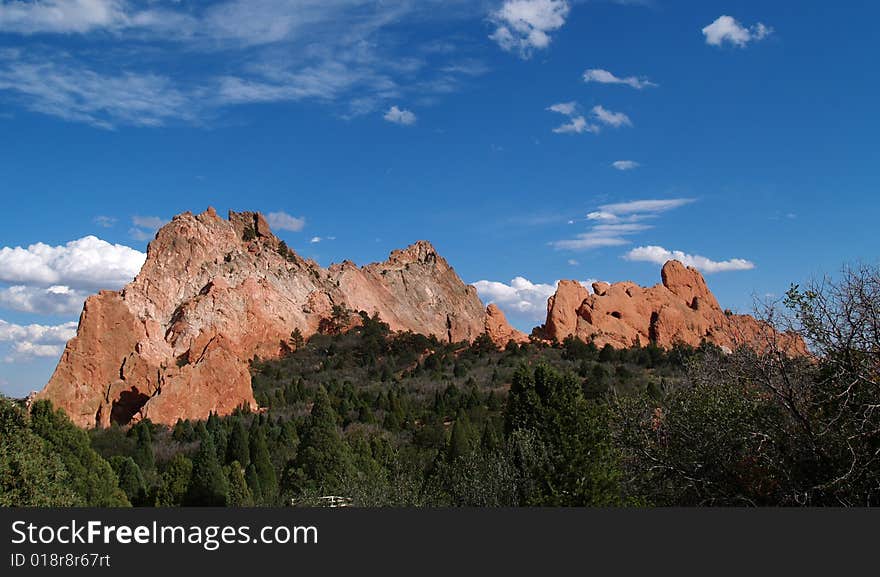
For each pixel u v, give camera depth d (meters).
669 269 145.88
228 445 54.97
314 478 42.94
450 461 45.00
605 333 127.62
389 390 84.44
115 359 98.94
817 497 17.31
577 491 24.38
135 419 83.12
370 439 61.31
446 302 192.25
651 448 20.59
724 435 18.67
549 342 123.25
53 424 34.00
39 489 23.12
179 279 134.88
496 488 25.98
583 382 73.62
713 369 20.30
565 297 133.38
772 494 18.31
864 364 15.97
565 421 26.30
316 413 44.41
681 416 19.97
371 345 121.69
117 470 44.53
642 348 109.25
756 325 19.72
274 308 133.12
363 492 28.59
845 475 15.76
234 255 143.25
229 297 127.94
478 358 110.81
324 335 133.75
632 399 22.67
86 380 95.50
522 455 26.56
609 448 24.19
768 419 18.14
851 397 16.34
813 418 17.56
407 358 115.31
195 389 86.62
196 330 120.50
